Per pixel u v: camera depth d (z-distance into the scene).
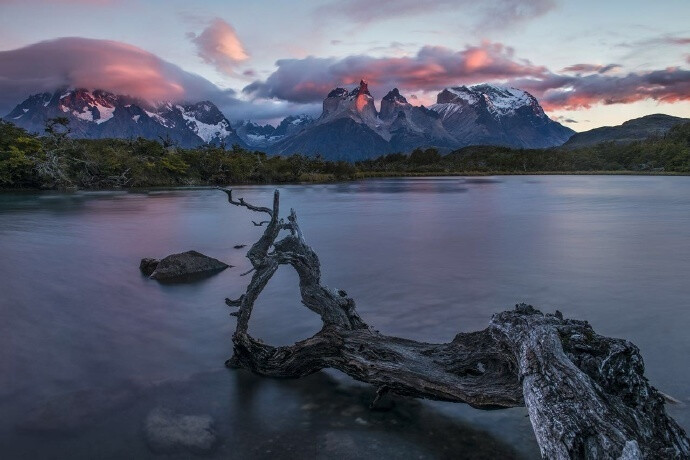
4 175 71.75
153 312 10.98
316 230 27.58
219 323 10.10
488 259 17.78
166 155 106.06
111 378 7.26
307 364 7.04
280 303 11.67
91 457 5.15
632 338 8.76
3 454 5.21
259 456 5.12
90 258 18.61
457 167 189.88
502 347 5.58
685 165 161.12
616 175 159.38
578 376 4.37
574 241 22.33
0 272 15.79
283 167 128.38
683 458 3.82
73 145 90.00
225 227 29.72
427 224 30.30
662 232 25.30
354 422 5.85
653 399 4.42
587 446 3.91
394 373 6.11
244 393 6.71
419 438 5.45
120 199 57.56
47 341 8.95
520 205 45.66
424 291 12.85
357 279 14.46
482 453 5.12
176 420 5.90
